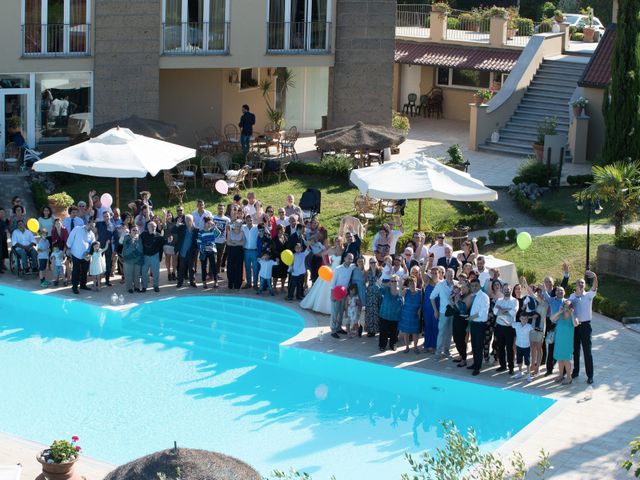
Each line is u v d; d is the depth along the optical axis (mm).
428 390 21328
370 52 39469
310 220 27797
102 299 25938
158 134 33500
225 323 24891
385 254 25219
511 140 40469
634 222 31000
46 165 27234
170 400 20594
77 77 36594
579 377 21297
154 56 36938
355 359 22141
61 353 23062
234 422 19625
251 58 38281
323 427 19500
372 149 34500
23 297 26344
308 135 43312
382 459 18109
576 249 29234
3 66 35250
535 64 42531
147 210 27062
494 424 19812
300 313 25266
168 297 26203
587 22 54406
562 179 35906
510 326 21141
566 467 17219
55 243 26781
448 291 22000
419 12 51156
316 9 38938
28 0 35281
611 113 34750
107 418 19703
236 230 26391
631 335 23688
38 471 16891
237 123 41531
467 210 32969
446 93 48188
